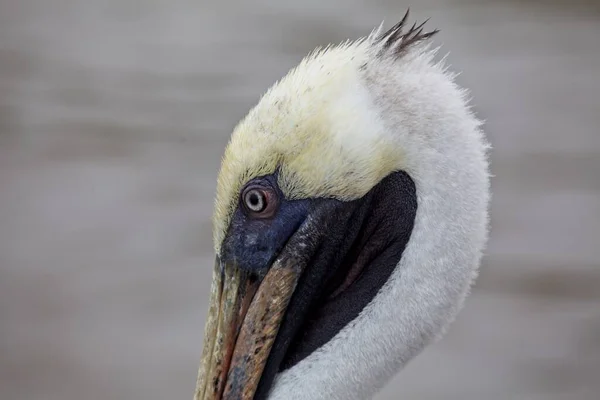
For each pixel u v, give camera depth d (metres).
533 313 17.12
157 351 16.75
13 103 26.56
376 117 6.97
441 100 6.98
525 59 27.25
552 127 23.61
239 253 7.28
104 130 24.61
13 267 19.17
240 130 7.23
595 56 27.39
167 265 18.88
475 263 7.11
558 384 15.52
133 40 31.27
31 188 22.00
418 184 7.00
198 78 27.70
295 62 28.34
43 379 16.36
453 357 16.16
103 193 21.53
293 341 7.39
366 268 7.22
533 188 20.92
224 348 7.39
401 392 15.37
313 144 7.01
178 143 23.59
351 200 7.09
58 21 33.50
